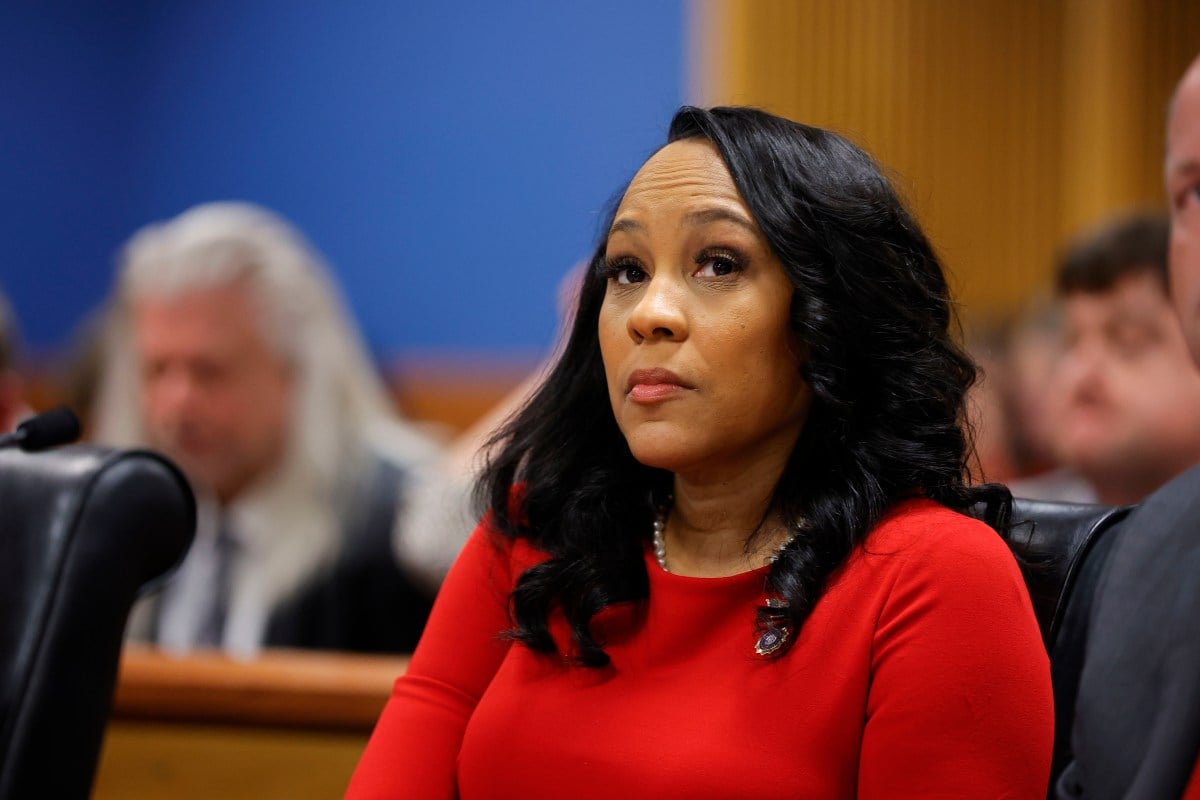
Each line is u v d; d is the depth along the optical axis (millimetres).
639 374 2535
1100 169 8961
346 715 3928
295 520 5270
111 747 4059
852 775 2357
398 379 11648
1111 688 2521
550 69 11062
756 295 2508
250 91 12539
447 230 11570
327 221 12133
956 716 2281
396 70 11820
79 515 2912
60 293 13180
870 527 2488
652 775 2359
